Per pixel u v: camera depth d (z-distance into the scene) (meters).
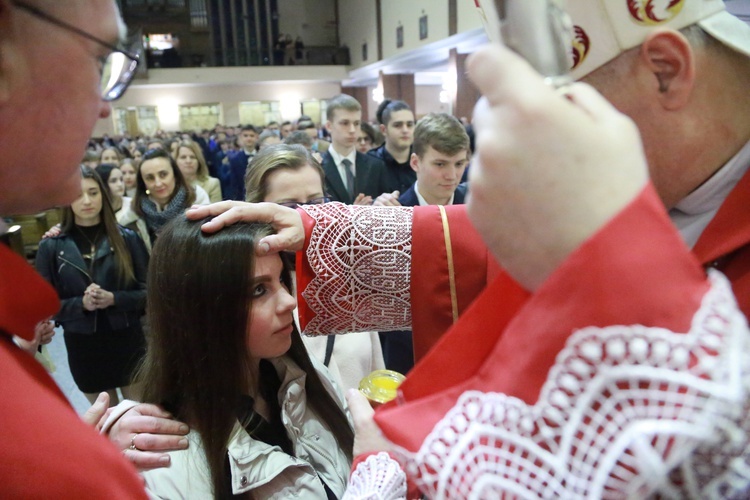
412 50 10.17
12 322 0.39
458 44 8.64
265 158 1.41
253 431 0.81
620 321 0.30
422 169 1.96
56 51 0.37
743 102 0.45
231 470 0.74
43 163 0.39
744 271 0.43
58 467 0.33
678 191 0.48
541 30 0.32
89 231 2.05
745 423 0.30
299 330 0.96
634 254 0.31
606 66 0.45
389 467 0.47
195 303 0.76
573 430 0.31
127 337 2.05
